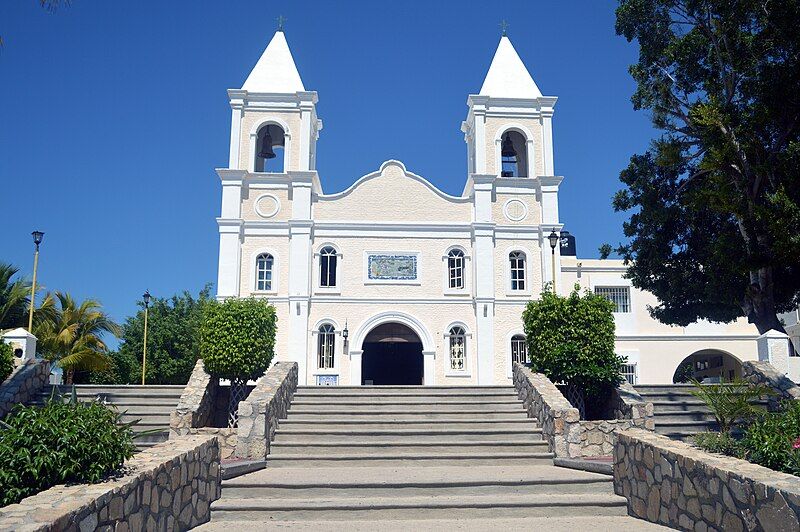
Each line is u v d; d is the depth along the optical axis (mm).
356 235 27219
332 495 11172
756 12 19312
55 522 5906
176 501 9047
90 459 7594
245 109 28094
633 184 23750
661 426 16562
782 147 20031
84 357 28375
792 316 34375
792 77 18219
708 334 33031
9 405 16109
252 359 18016
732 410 12969
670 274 23688
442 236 27453
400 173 27922
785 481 7469
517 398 18000
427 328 26656
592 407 17453
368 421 15992
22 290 28344
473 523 10164
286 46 29688
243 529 9758
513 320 26781
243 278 26609
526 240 27531
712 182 19609
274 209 27219
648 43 22125
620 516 10625
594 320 17188
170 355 40719
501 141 28625
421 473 12461
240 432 13836
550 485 11531
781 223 17297
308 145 27875
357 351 26281
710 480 8508
